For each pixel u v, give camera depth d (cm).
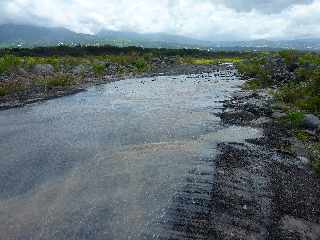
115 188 1759
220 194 1703
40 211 1584
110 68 7550
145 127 2825
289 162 2197
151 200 1645
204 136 2598
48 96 4253
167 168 1966
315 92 3753
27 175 1933
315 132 2797
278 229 1495
